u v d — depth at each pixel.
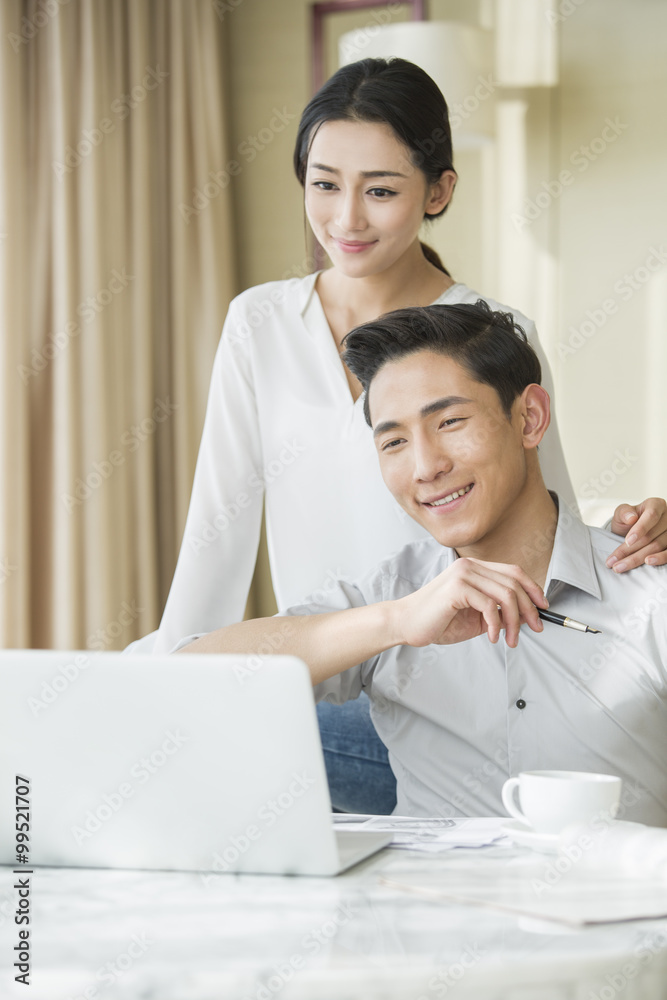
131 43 4.45
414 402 1.44
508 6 4.46
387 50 4.08
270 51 4.80
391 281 2.12
